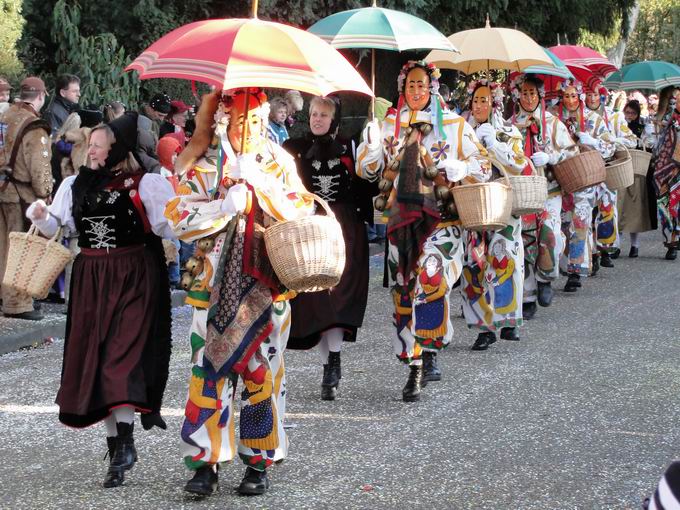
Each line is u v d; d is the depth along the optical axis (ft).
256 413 25.08
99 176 25.79
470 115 42.11
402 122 34.65
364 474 26.91
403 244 33.96
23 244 26.14
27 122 47.70
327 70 23.53
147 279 25.86
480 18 98.37
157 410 25.99
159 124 64.39
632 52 196.44
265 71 22.79
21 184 47.78
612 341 43.68
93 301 25.59
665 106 69.62
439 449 28.96
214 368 24.27
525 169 45.62
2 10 64.13
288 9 78.89
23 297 46.96
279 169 25.20
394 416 32.35
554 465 27.63
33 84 48.16
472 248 41.68
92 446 29.55
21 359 41.45
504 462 27.86
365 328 47.29
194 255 24.93
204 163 24.99
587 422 31.60
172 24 77.97
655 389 35.47
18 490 25.77
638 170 66.59
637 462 27.89
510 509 24.52
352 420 31.94
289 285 24.34
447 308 34.68
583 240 56.18
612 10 116.06
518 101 49.19
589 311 50.98
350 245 34.76
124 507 24.49
